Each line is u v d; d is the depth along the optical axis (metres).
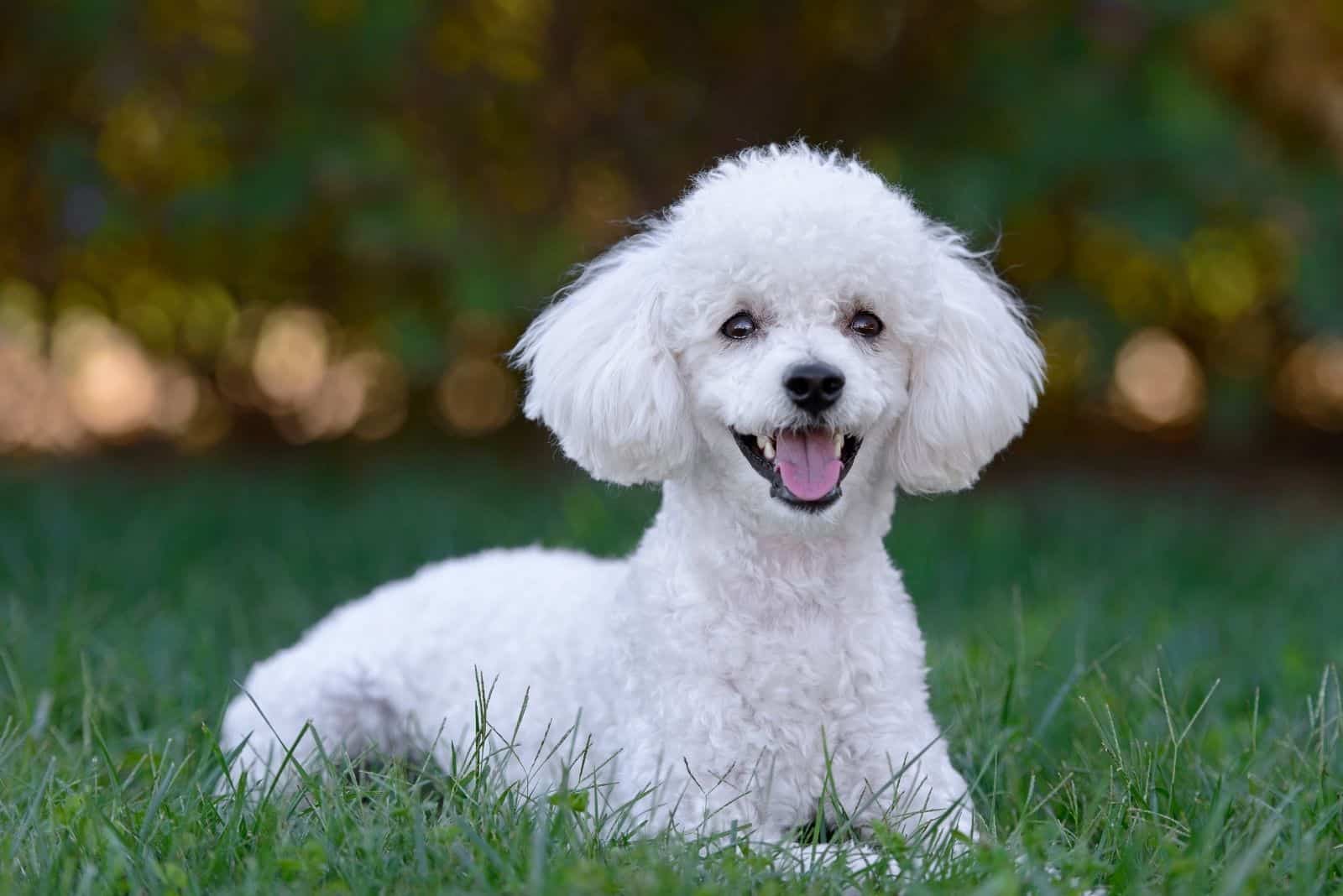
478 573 4.79
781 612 3.71
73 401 13.50
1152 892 3.07
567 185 10.84
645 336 3.97
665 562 3.84
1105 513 9.33
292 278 11.63
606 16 11.32
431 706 4.50
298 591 7.07
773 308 3.85
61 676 5.01
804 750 3.67
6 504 9.45
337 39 9.62
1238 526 9.38
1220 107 9.80
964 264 4.38
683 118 11.32
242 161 9.70
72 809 3.50
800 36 11.11
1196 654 5.59
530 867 3.06
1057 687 4.74
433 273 9.91
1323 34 10.73
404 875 3.12
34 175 10.24
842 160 4.81
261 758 4.23
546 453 12.01
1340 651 5.62
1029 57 9.79
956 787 3.79
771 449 3.73
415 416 13.08
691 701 3.65
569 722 4.04
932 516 8.83
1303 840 3.26
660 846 3.28
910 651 3.86
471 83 10.52
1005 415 4.11
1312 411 12.95
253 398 13.27
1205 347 12.41
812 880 3.12
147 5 9.90
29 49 9.92
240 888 3.04
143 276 11.73
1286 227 9.80
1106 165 9.54
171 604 6.77
